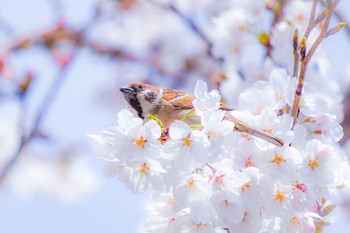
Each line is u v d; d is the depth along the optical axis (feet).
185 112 7.64
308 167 6.95
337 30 7.01
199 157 6.86
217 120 6.90
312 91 7.31
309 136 7.15
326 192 7.01
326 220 7.31
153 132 6.89
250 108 7.10
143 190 6.92
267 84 7.12
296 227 7.00
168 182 6.89
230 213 6.91
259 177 6.93
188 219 7.01
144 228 7.06
